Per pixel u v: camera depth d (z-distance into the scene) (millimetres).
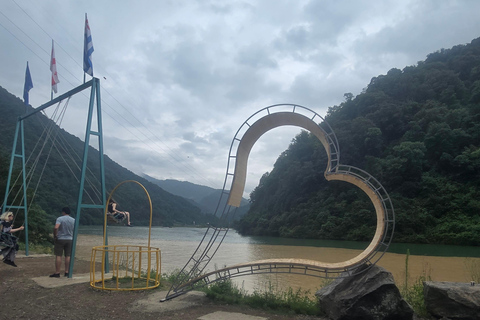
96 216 92625
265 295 7082
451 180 52656
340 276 6051
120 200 108562
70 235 8844
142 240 46375
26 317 5602
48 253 15734
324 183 65688
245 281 12727
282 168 80312
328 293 6004
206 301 6816
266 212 76500
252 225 75188
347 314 5543
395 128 66812
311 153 74438
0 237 9469
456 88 71375
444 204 48875
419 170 53875
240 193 7340
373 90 80125
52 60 12453
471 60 79375
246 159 7371
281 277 13906
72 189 81562
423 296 6422
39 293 7133
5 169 26922
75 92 10453
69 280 8297
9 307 6125
